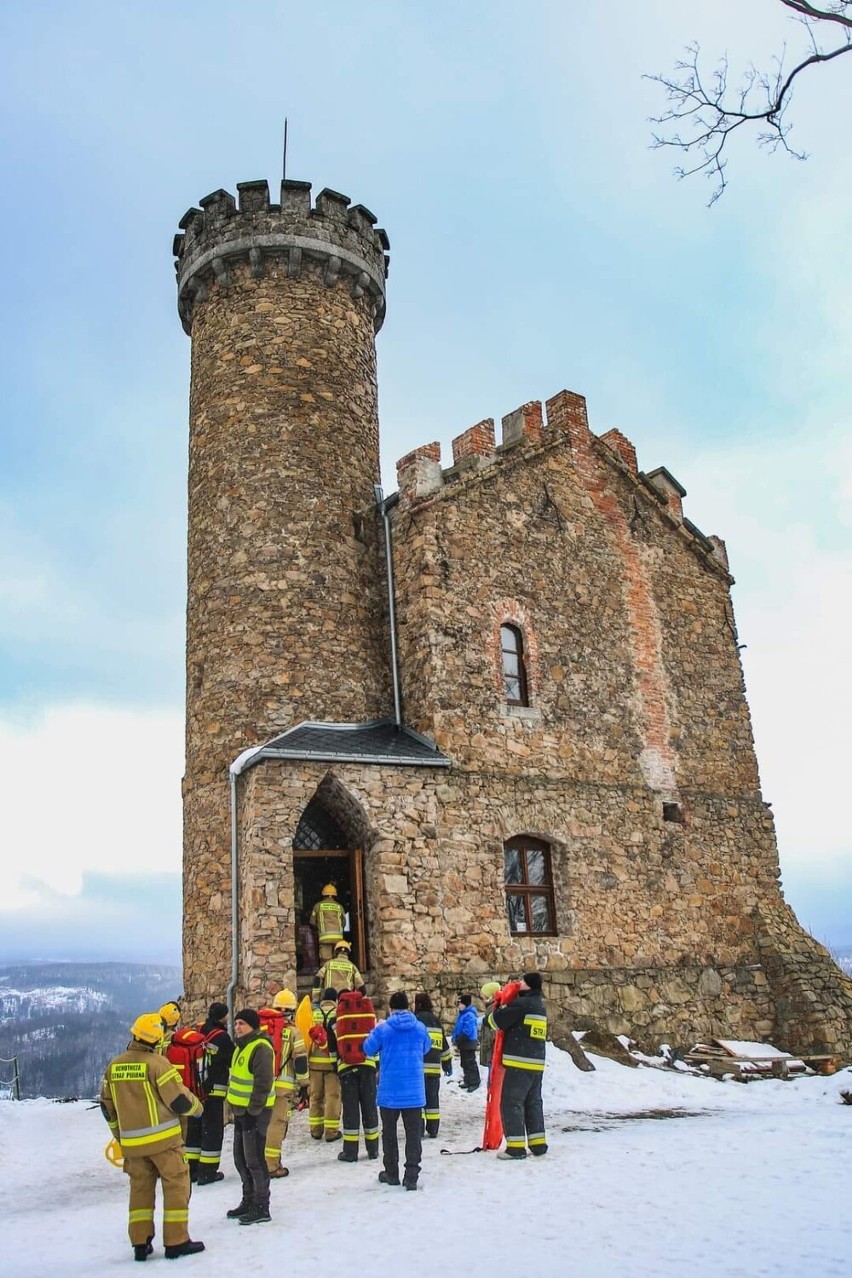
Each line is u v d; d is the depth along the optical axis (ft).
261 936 49.42
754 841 72.33
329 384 68.80
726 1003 65.10
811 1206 24.97
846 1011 66.74
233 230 70.08
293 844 55.26
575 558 68.85
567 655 65.98
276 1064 33.19
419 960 52.75
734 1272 20.27
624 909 62.95
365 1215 27.07
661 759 69.00
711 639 76.13
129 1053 26.53
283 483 65.00
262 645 61.41
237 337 68.80
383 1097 30.68
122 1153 25.73
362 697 62.18
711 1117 43.16
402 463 64.08
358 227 73.15
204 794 60.08
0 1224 31.12
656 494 76.18
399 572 63.16
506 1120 32.94
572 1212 25.67
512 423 70.03
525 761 61.26
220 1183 34.35
